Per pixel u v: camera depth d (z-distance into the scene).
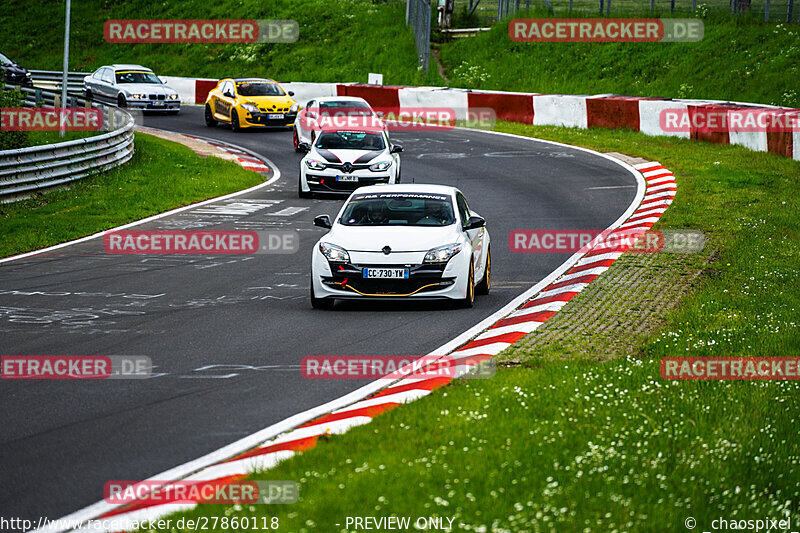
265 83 123.19
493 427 23.50
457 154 99.31
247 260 54.09
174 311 40.75
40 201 73.44
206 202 75.81
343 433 23.58
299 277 49.22
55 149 76.81
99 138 82.56
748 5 143.12
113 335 36.22
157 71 179.38
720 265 47.41
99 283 47.44
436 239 40.62
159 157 94.00
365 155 76.88
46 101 128.00
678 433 23.06
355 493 18.98
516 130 116.19
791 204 66.62
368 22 177.75
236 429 24.95
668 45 137.75
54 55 193.88
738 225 58.47
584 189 77.62
